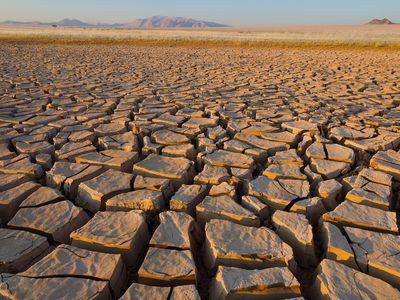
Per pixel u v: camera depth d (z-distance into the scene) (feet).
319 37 70.54
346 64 35.88
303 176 8.89
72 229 6.75
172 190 8.48
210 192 7.98
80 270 5.22
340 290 4.79
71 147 11.19
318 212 7.36
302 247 6.09
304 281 5.73
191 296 4.67
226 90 22.66
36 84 24.68
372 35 74.38
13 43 66.69
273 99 19.15
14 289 4.83
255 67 34.65
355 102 18.57
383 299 4.65
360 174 8.80
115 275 5.26
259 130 12.92
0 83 24.45
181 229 6.30
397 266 5.31
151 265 5.38
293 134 12.42
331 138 12.26
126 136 12.30
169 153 10.90
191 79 27.09
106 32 94.32
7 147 11.57
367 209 6.95
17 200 7.64
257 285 4.86
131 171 10.18
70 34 81.87
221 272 5.13
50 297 4.71
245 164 9.74
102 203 7.86
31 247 5.89
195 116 15.56
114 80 26.50
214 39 69.05
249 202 7.52
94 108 16.93
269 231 6.21
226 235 6.12
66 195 8.63
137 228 6.34
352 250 5.71
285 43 61.93
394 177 9.09
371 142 11.34
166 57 45.11
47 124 14.01
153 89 22.53
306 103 17.99
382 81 25.35
